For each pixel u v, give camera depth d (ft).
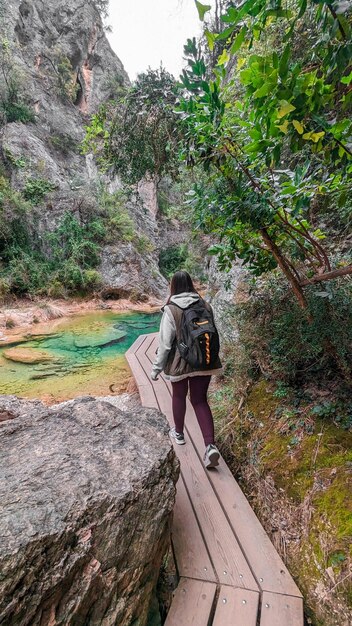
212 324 5.99
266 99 2.82
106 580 3.24
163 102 9.89
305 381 6.75
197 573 4.44
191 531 5.11
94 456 4.21
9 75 43.96
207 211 5.05
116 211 44.09
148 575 3.93
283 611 3.95
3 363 16.65
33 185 38.11
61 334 22.88
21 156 41.01
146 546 3.76
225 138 4.15
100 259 39.60
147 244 46.83
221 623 3.81
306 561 4.48
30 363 16.75
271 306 6.77
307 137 2.87
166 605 4.22
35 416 5.07
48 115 51.39
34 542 2.76
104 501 3.48
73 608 2.84
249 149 3.40
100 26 65.72
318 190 3.84
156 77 10.02
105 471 3.97
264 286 7.30
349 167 3.31
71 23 59.36
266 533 5.08
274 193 4.52
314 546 4.51
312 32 6.08
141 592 3.70
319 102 2.73
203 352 5.82
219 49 7.32
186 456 6.95
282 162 7.09
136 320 29.01
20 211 34.45
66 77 57.00
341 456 5.26
